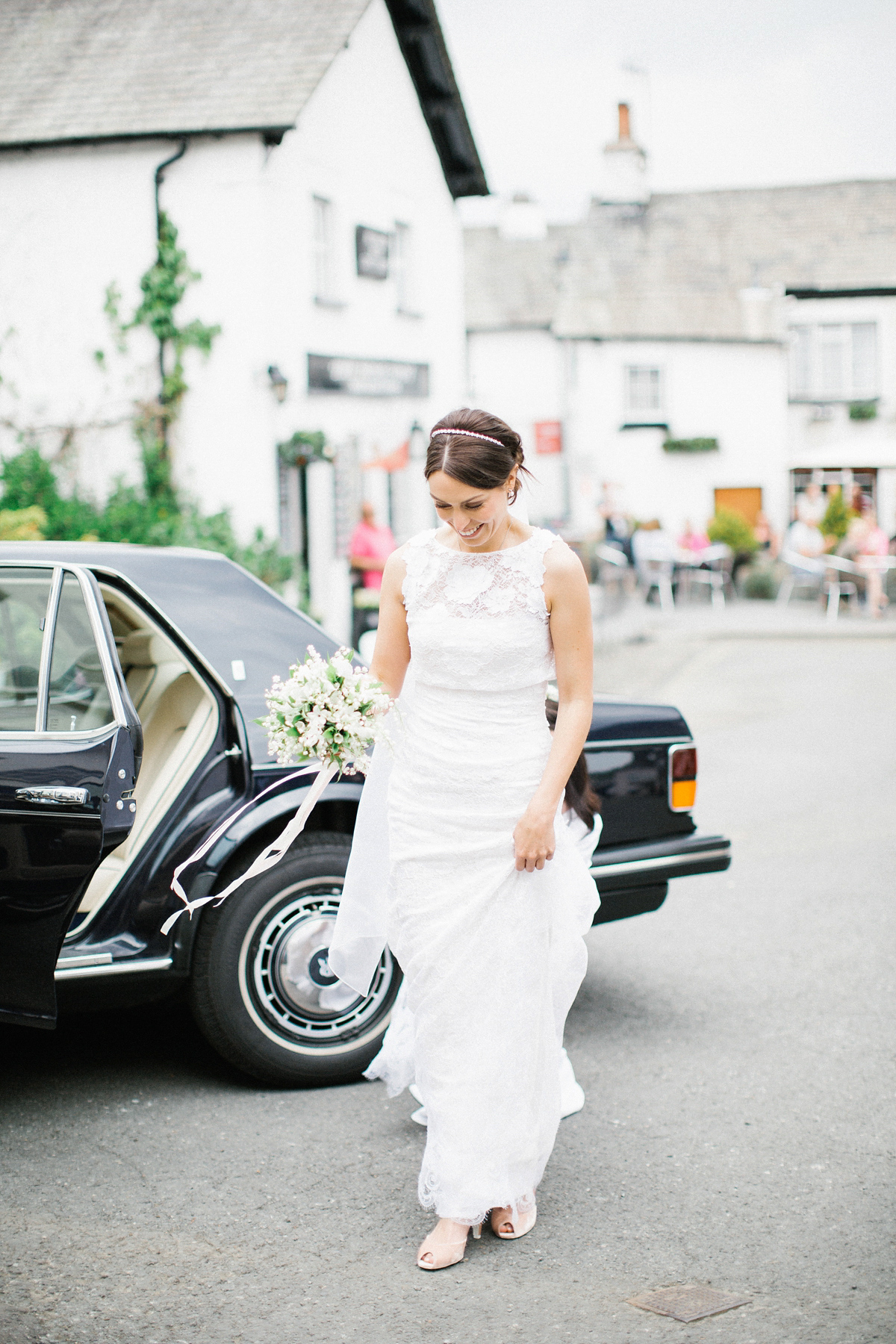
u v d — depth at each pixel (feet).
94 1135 11.52
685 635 60.08
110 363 46.42
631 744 13.73
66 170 46.11
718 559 78.33
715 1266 9.31
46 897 10.90
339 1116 11.94
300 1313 8.72
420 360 60.23
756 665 49.19
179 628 12.42
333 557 52.03
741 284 100.42
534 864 9.61
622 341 97.14
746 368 98.22
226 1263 9.39
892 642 56.65
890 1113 11.94
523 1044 9.70
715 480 98.84
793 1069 13.01
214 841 11.07
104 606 11.95
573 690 9.79
